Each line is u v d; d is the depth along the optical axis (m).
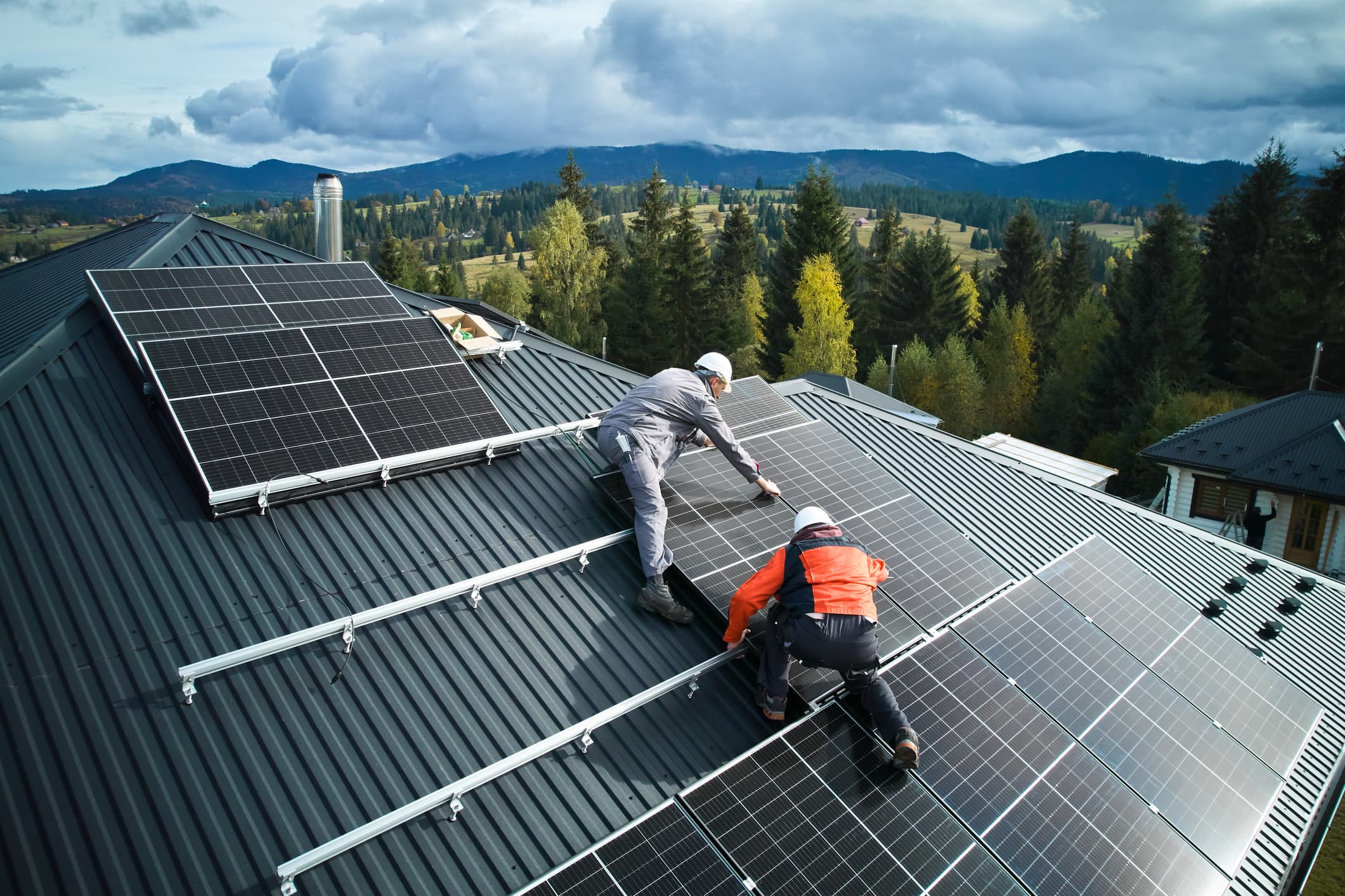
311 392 8.68
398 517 8.20
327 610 7.06
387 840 5.70
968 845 6.27
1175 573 13.05
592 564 8.40
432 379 9.64
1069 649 8.85
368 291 11.66
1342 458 29.41
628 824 6.07
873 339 70.81
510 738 6.56
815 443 11.04
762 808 6.16
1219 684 9.41
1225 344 58.06
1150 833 6.92
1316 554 29.89
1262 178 56.81
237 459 7.64
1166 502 33.75
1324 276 48.19
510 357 11.55
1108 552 11.39
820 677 7.47
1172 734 8.20
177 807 5.51
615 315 67.62
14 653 6.02
